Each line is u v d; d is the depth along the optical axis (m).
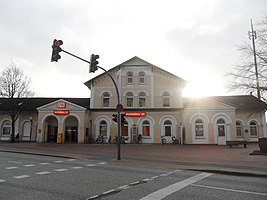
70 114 32.12
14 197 6.39
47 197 6.40
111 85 35.03
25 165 12.88
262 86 17.61
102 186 7.82
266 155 17.75
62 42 13.20
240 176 10.42
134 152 20.61
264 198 6.56
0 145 28.16
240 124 34.56
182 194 6.89
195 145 28.86
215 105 30.44
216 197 6.62
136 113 33.16
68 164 13.63
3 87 40.12
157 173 10.82
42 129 32.34
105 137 33.12
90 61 14.74
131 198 6.41
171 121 32.81
